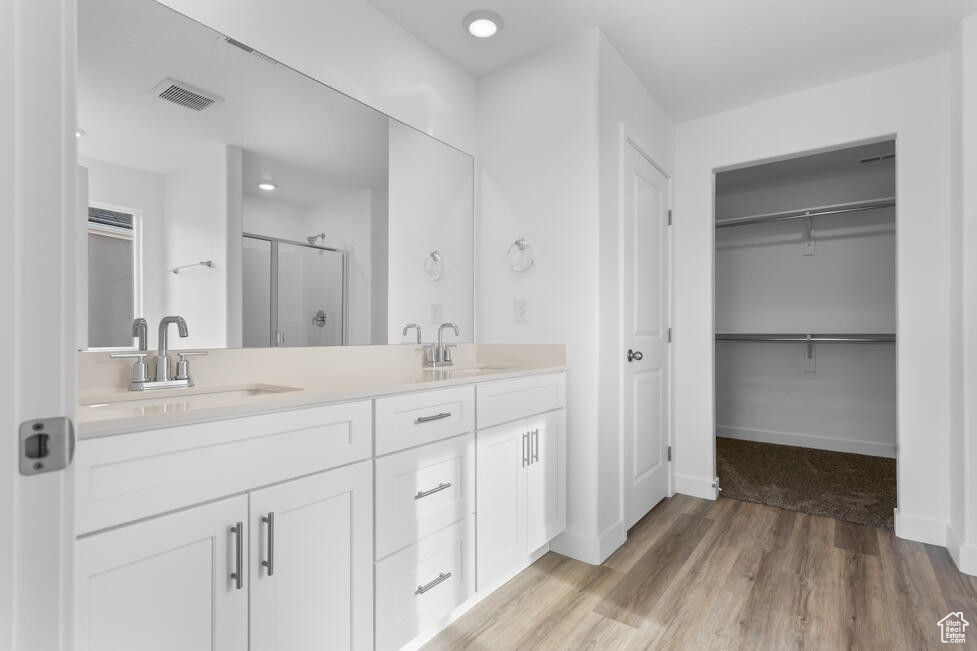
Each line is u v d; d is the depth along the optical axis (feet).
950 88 7.29
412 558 4.80
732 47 7.45
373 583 4.44
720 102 9.22
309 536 3.92
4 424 1.35
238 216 5.19
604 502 7.15
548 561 7.00
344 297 6.27
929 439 7.48
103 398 4.08
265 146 5.41
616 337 7.56
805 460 12.02
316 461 3.98
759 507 9.06
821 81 8.43
